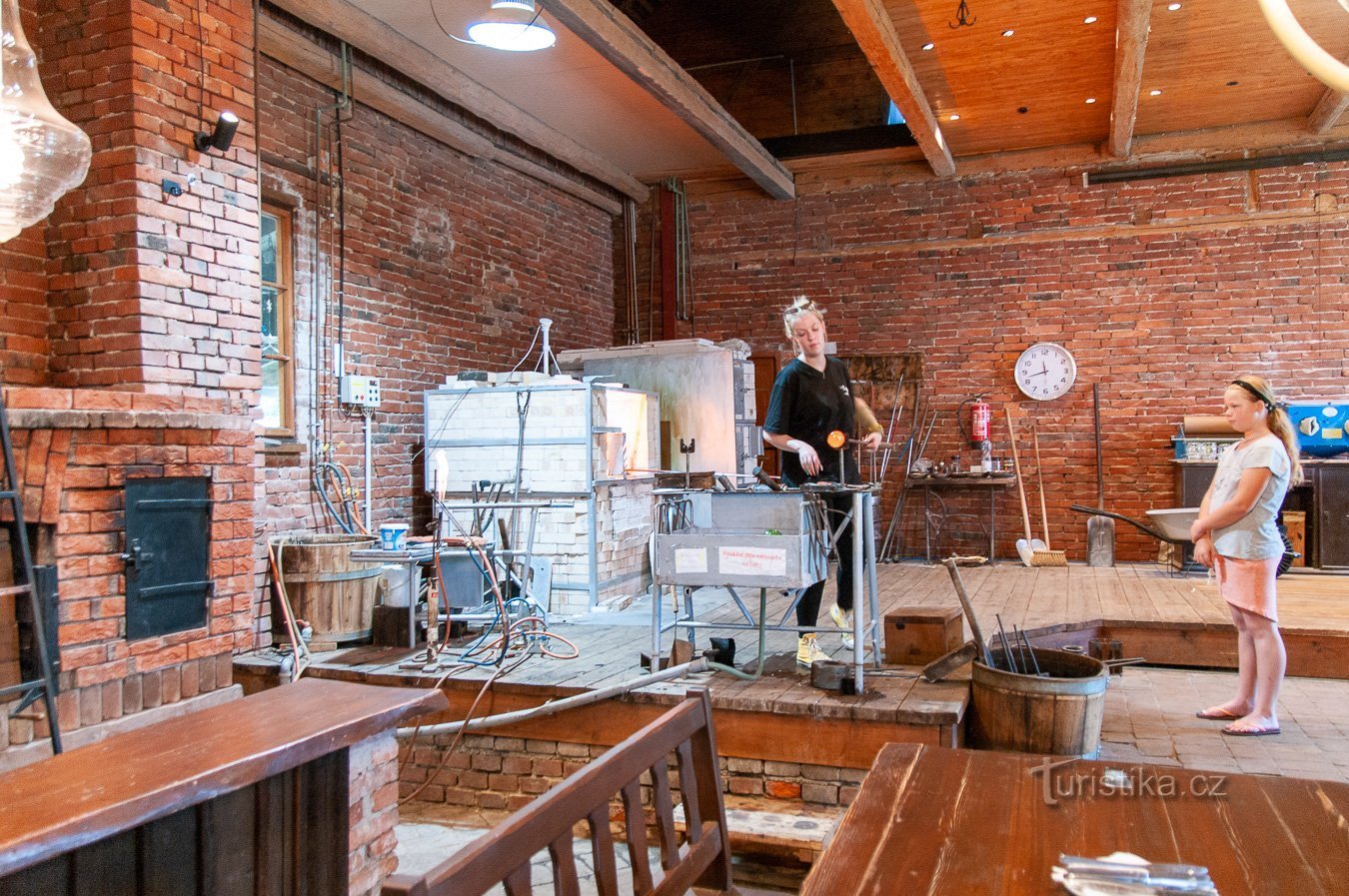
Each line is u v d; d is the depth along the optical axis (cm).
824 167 1021
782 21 1023
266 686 477
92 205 451
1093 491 950
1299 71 775
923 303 998
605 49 648
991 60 746
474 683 444
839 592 489
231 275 492
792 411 471
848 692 407
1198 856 157
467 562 559
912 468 984
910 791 189
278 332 627
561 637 518
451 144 792
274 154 618
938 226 995
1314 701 519
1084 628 599
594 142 927
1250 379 444
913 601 681
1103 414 948
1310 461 823
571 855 155
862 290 1015
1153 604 659
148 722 403
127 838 165
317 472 637
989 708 396
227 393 490
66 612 372
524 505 577
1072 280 957
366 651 517
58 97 456
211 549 437
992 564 918
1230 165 910
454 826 421
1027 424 966
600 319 1039
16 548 358
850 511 435
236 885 184
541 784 432
